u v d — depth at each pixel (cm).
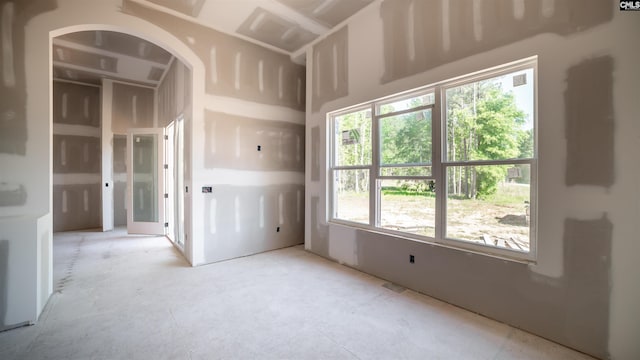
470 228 255
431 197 285
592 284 185
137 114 630
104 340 201
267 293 283
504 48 221
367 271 339
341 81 370
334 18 356
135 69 538
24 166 252
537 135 211
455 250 256
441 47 262
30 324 221
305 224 446
